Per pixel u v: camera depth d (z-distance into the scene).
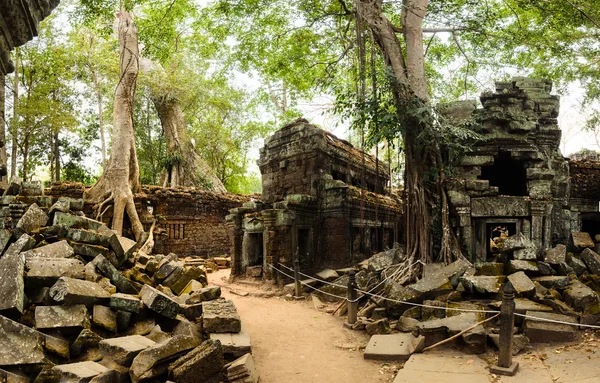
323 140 16.27
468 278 8.83
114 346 5.55
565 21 14.52
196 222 21.14
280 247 14.06
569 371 5.77
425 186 11.56
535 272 9.05
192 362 5.37
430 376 5.89
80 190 17.98
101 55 25.53
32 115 22.83
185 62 30.44
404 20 12.87
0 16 4.46
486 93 11.72
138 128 31.12
